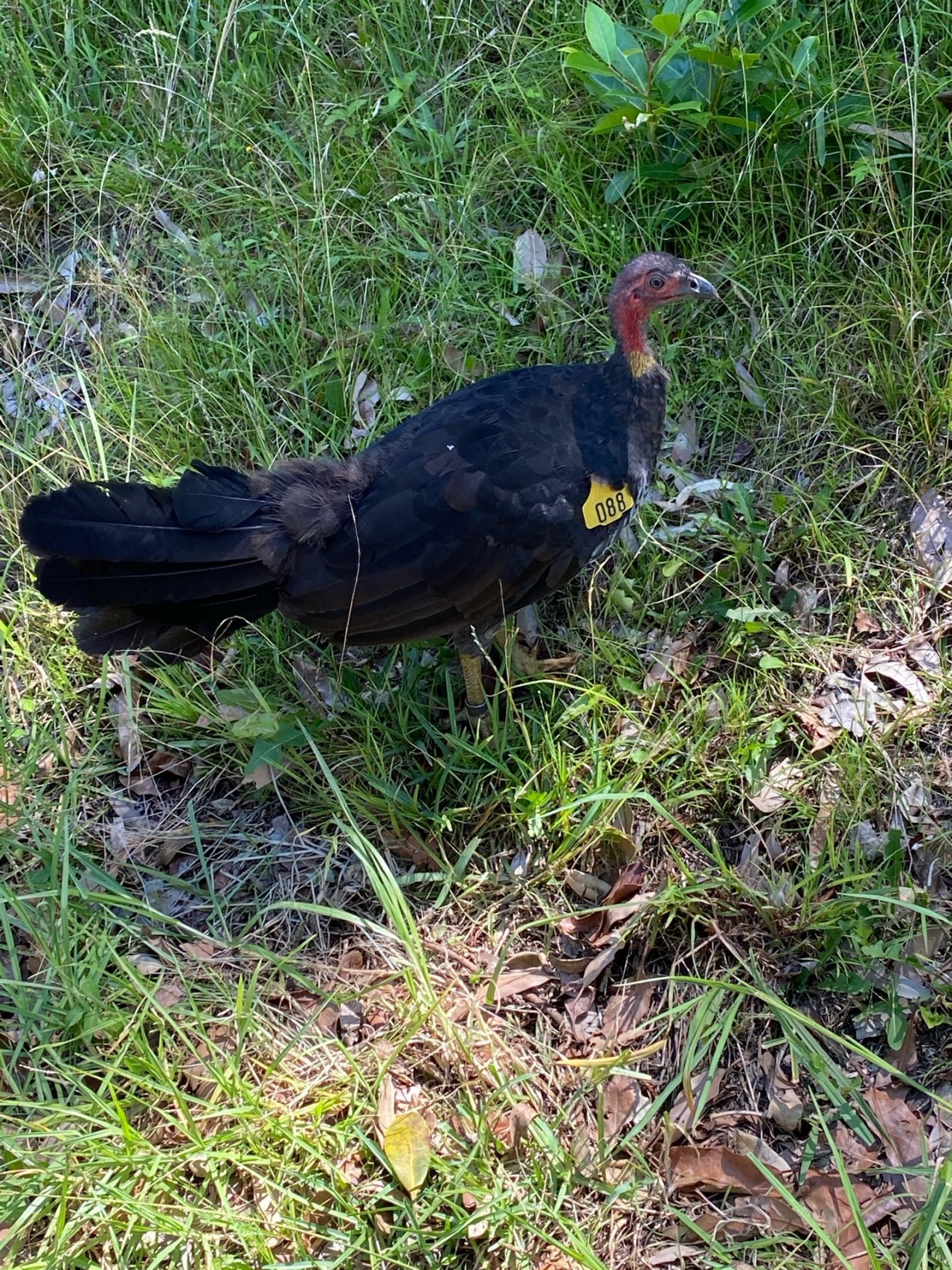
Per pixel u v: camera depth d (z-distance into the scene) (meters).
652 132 1.56
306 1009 1.30
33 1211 1.17
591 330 1.57
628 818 1.34
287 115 1.70
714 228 1.59
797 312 1.53
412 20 1.70
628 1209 1.20
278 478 1.33
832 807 1.31
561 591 1.48
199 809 1.42
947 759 1.34
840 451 1.48
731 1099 1.24
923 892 1.27
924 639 1.39
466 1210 1.19
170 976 1.32
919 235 1.53
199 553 1.29
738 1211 1.19
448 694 1.41
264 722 1.40
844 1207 1.18
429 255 1.59
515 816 1.36
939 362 1.49
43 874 1.36
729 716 1.36
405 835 1.39
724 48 1.57
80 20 1.75
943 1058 1.23
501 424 1.34
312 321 1.60
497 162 1.62
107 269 1.67
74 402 1.61
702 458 1.52
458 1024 1.28
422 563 1.30
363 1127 1.23
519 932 1.33
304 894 1.37
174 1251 1.19
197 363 1.58
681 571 1.46
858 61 1.57
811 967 1.27
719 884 1.28
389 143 1.65
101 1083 1.25
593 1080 1.24
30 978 1.32
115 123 1.72
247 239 1.65
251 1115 1.21
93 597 1.28
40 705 1.46
